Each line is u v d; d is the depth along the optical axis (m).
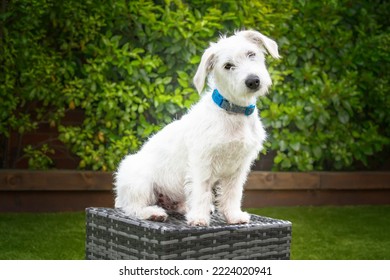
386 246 4.70
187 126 3.31
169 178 3.43
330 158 6.25
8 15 5.15
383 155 6.66
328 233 5.08
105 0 5.39
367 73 6.16
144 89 5.48
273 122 5.85
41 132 5.75
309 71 5.93
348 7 6.23
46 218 5.27
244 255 3.13
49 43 5.48
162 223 3.16
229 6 5.68
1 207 5.41
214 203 3.68
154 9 5.56
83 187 5.53
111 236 3.24
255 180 5.93
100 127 5.57
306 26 5.96
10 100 5.35
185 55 5.49
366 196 6.38
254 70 3.10
